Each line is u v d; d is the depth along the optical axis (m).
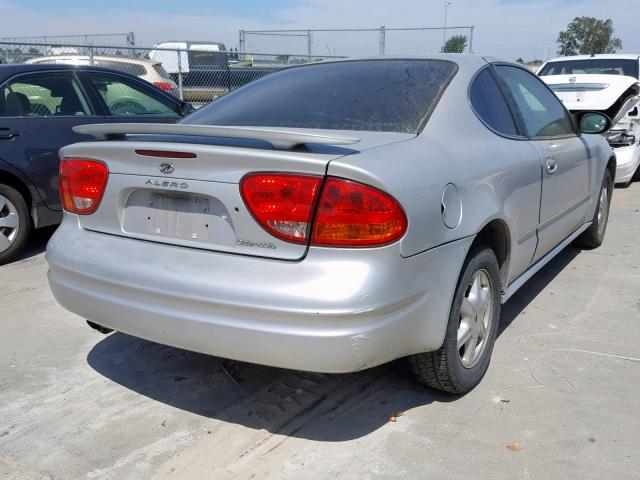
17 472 2.43
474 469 2.41
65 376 3.18
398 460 2.47
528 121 3.59
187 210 2.44
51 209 5.23
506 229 3.08
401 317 2.30
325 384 3.06
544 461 2.45
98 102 5.65
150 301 2.44
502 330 3.68
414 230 2.30
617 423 2.71
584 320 3.82
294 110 2.97
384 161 2.30
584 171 4.41
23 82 5.14
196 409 2.87
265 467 2.44
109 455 2.53
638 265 4.92
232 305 2.24
